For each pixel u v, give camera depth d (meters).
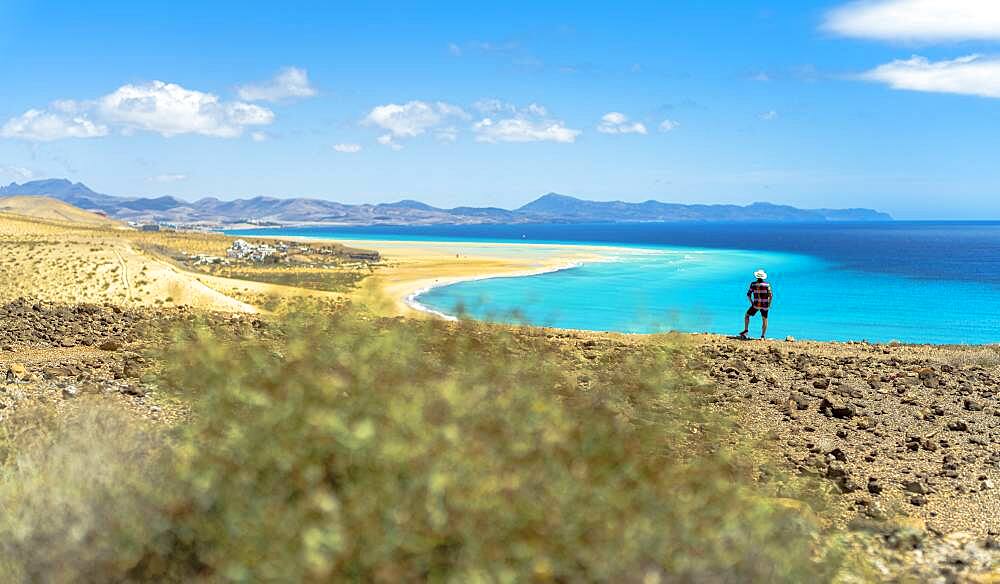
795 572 3.64
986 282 89.19
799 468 6.71
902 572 4.76
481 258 131.62
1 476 4.60
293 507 3.22
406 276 88.56
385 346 3.95
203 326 5.21
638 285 81.44
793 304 63.97
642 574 3.10
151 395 7.49
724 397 9.38
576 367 6.30
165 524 3.48
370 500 3.08
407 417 3.38
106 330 13.40
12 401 7.45
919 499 6.23
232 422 3.62
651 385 4.73
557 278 90.88
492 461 3.33
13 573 3.41
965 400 9.62
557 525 3.13
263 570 2.98
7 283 35.16
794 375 11.31
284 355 4.38
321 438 3.31
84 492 3.72
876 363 12.80
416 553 3.01
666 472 3.71
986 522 5.82
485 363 4.21
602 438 3.70
